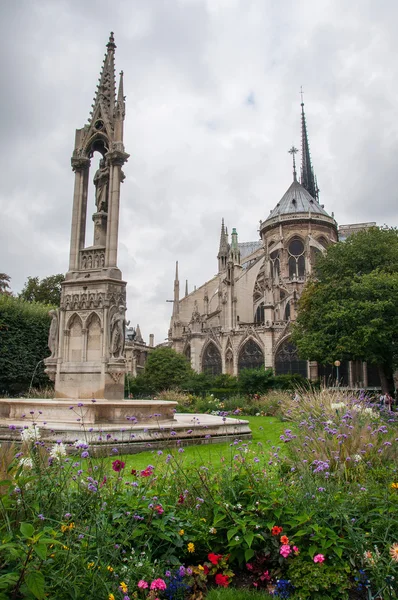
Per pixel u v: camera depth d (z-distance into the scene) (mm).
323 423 11953
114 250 19797
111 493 6180
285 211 94062
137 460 12023
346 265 51188
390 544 5828
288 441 10180
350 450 9531
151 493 6578
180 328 89750
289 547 5668
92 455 7449
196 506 6430
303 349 50250
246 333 75188
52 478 5902
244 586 5891
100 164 22078
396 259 50062
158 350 67562
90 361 18969
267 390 54844
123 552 5445
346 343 46188
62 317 19688
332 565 5797
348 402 15422
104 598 4648
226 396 55812
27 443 6957
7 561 4383
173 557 5754
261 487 6809
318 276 55375
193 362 79062
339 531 6141
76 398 18828
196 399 39188
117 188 20328
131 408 16516
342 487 7340
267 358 72438
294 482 7398
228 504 6250
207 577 6055
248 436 17516
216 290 95750
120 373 18703
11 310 40625
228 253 98312
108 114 21109
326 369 68062
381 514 6270
